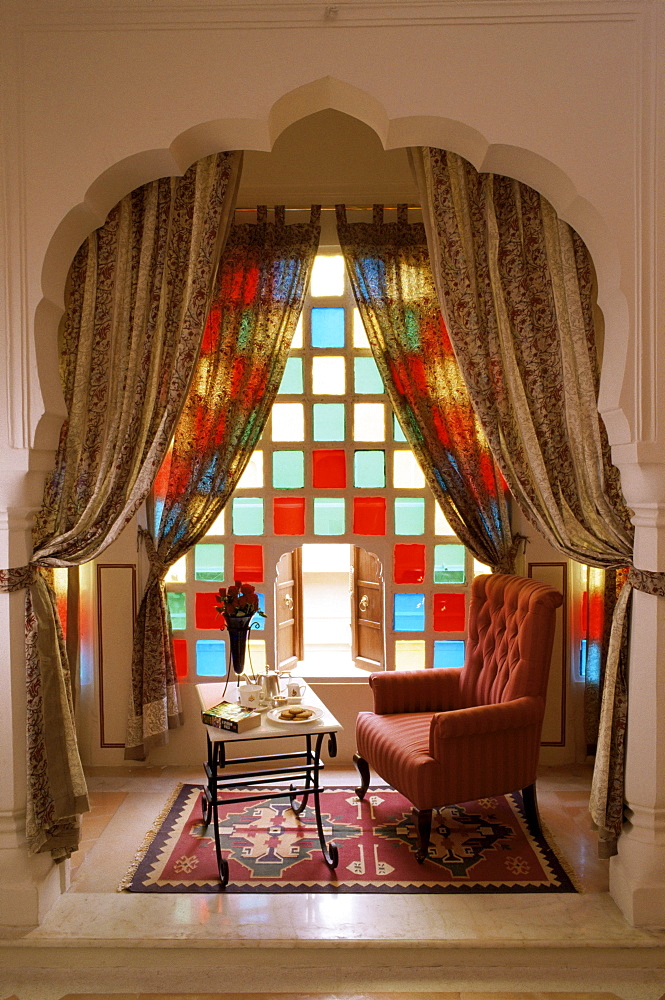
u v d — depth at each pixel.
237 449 4.37
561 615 4.52
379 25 2.99
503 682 3.81
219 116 3.00
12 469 3.04
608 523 3.24
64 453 3.29
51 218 3.04
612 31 3.00
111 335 3.32
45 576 3.40
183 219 3.37
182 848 3.62
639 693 3.07
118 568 4.55
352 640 4.94
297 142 4.43
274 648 4.71
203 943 2.92
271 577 4.70
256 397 4.34
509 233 3.35
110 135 3.03
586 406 3.29
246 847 3.63
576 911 3.10
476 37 2.99
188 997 2.80
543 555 4.48
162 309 3.34
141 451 3.33
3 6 3.01
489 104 3.00
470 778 3.50
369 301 4.29
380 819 3.92
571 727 4.58
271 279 4.32
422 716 4.00
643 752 3.05
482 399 3.36
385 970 2.89
